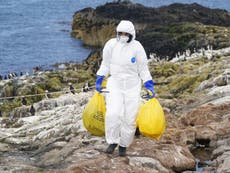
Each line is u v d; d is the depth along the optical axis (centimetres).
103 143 1422
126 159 1230
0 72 7331
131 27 1186
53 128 1820
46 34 10406
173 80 3766
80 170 1166
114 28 9506
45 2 15212
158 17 9625
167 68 4700
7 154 1538
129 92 1198
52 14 13175
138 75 1220
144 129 1196
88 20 9912
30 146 1620
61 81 5022
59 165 1308
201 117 1672
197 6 10100
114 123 1189
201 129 1534
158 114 1195
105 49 1214
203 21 9675
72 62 7750
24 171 1282
